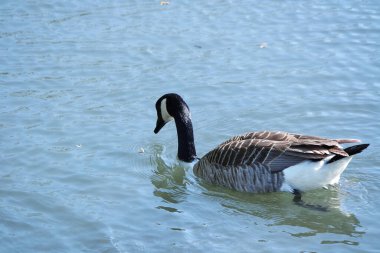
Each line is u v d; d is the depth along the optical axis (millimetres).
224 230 11797
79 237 11625
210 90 17109
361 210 12273
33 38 19797
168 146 15445
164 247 11266
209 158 13828
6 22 20688
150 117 16156
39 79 17672
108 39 19688
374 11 20781
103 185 13461
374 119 15508
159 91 17109
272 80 17469
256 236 11570
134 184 13609
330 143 12211
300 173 12570
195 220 12195
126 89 17234
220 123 15852
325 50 18766
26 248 11312
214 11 21266
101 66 18328
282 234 11617
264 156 12852
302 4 21531
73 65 18359
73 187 13344
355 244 11180
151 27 20312
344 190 12922
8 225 11969
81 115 16141
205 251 11102
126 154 14719
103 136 15336
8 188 13211
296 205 12586
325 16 20625
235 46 19141
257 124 15664
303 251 10992
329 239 11375
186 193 13391
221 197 13211
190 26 20312
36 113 16141
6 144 14812
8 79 17641
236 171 13164
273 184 12820
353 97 16469
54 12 21391
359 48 18750
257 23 20391
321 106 16188
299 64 18141
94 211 12469
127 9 21594
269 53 18734
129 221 12141
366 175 13445
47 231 11805
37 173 13812
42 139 15086
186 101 16672
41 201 12781
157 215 12359
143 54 18875
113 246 11328
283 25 20188
